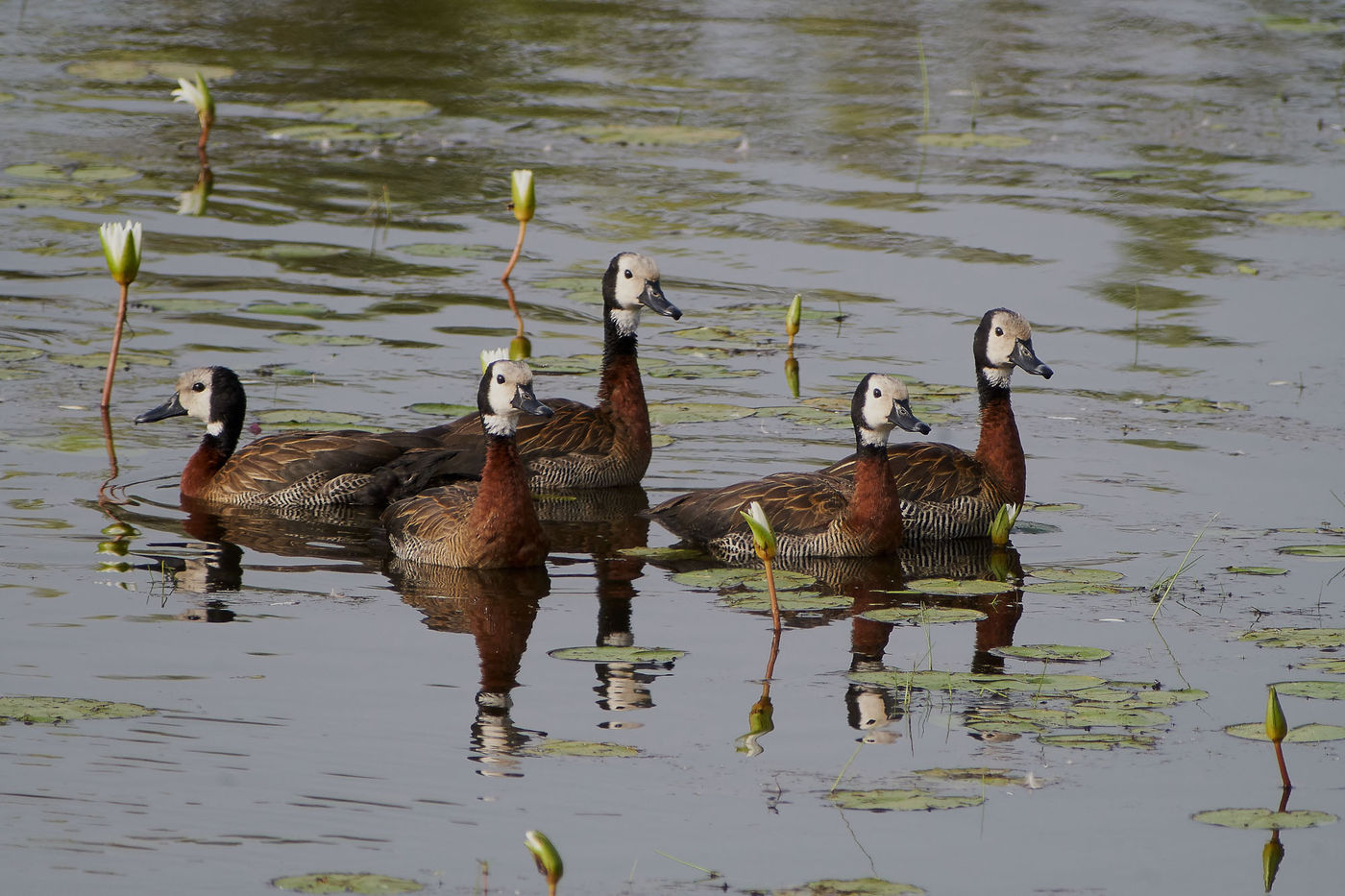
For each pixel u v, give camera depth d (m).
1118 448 18.00
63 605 13.41
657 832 10.02
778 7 39.59
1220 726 11.62
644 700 11.93
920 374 19.86
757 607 14.02
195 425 18.38
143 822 9.89
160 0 38.59
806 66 34.41
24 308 20.89
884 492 15.51
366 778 10.59
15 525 15.21
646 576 14.81
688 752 11.12
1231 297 22.59
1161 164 28.58
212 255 23.11
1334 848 9.96
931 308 22.14
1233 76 34.38
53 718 11.23
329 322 20.94
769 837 9.96
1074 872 9.65
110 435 17.62
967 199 26.61
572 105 31.30
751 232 24.97
